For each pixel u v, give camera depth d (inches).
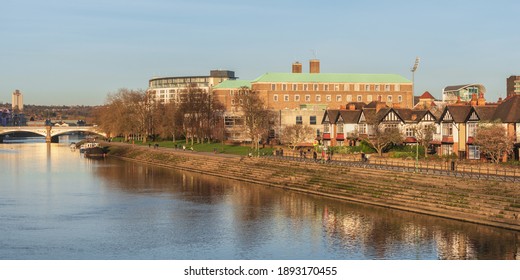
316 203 4537.4
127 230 3767.2
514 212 3440.0
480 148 4931.1
